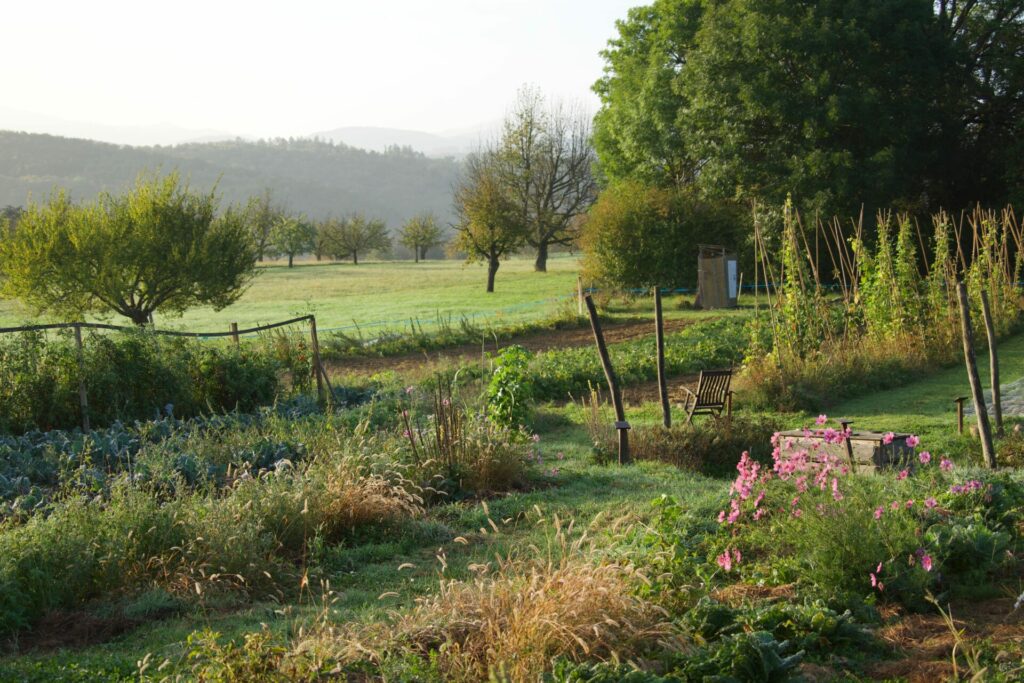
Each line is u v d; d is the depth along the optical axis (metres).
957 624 5.55
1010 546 6.92
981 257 21.88
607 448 12.47
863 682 4.80
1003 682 4.54
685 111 35.94
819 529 6.30
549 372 19.17
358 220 110.88
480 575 6.53
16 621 6.20
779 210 32.66
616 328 31.05
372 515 8.68
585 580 5.33
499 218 52.94
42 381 13.91
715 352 21.58
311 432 12.48
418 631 5.32
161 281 28.84
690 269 36.88
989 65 34.00
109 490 9.55
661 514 7.31
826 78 32.22
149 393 14.90
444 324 33.50
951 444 11.62
